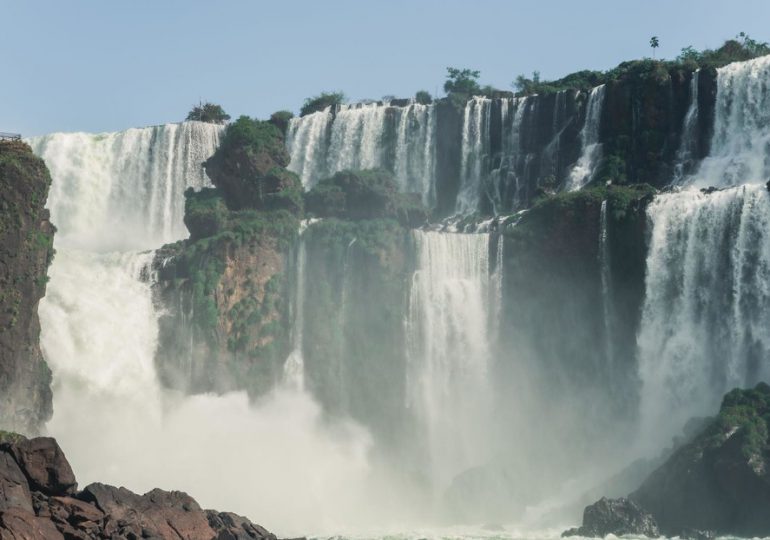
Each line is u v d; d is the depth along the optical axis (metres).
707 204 109.62
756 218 107.00
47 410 101.88
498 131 133.50
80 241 137.88
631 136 126.19
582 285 113.69
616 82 127.44
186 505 72.25
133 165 142.88
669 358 109.12
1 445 67.06
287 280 118.31
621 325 112.44
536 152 131.25
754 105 120.81
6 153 100.56
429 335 115.94
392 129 137.88
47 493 66.94
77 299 114.75
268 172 124.31
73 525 64.88
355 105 143.00
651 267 111.00
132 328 115.81
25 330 99.50
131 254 122.00
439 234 117.56
